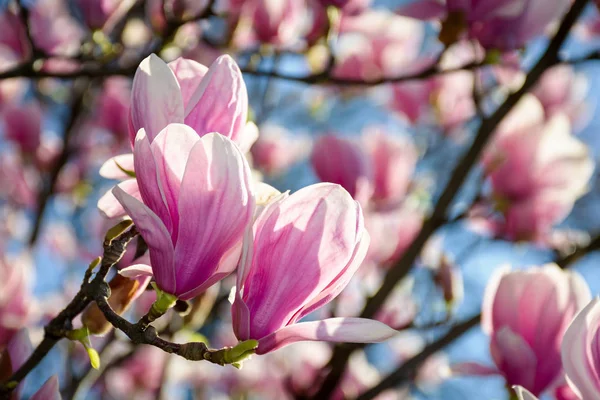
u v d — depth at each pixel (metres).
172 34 1.48
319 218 0.84
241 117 0.88
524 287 1.02
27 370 0.92
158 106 0.85
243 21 1.72
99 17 1.49
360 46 2.28
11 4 1.98
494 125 1.48
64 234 2.62
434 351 1.47
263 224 0.84
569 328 0.85
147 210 0.83
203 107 0.87
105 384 2.08
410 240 1.92
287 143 2.72
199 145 0.83
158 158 0.84
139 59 1.50
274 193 0.90
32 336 1.21
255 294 0.85
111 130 2.51
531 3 1.33
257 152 2.68
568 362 0.85
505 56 1.44
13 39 2.00
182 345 0.85
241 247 0.85
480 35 1.37
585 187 1.78
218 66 0.87
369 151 1.86
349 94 2.66
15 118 2.46
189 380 2.24
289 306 0.85
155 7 1.66
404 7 1.38
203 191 0.84
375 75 2.29
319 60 1.74
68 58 1.48
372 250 1.91
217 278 0.86
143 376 2.11
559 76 2.23
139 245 0.94
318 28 1.72
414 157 2.08
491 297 1.04
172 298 0.85
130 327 0.86
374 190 1.86
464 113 2.39
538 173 1.59
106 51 1.51
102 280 0.88
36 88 2.54
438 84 2.30
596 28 2.32
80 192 2.66
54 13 2.03
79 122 2.50
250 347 0.83
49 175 2.37
